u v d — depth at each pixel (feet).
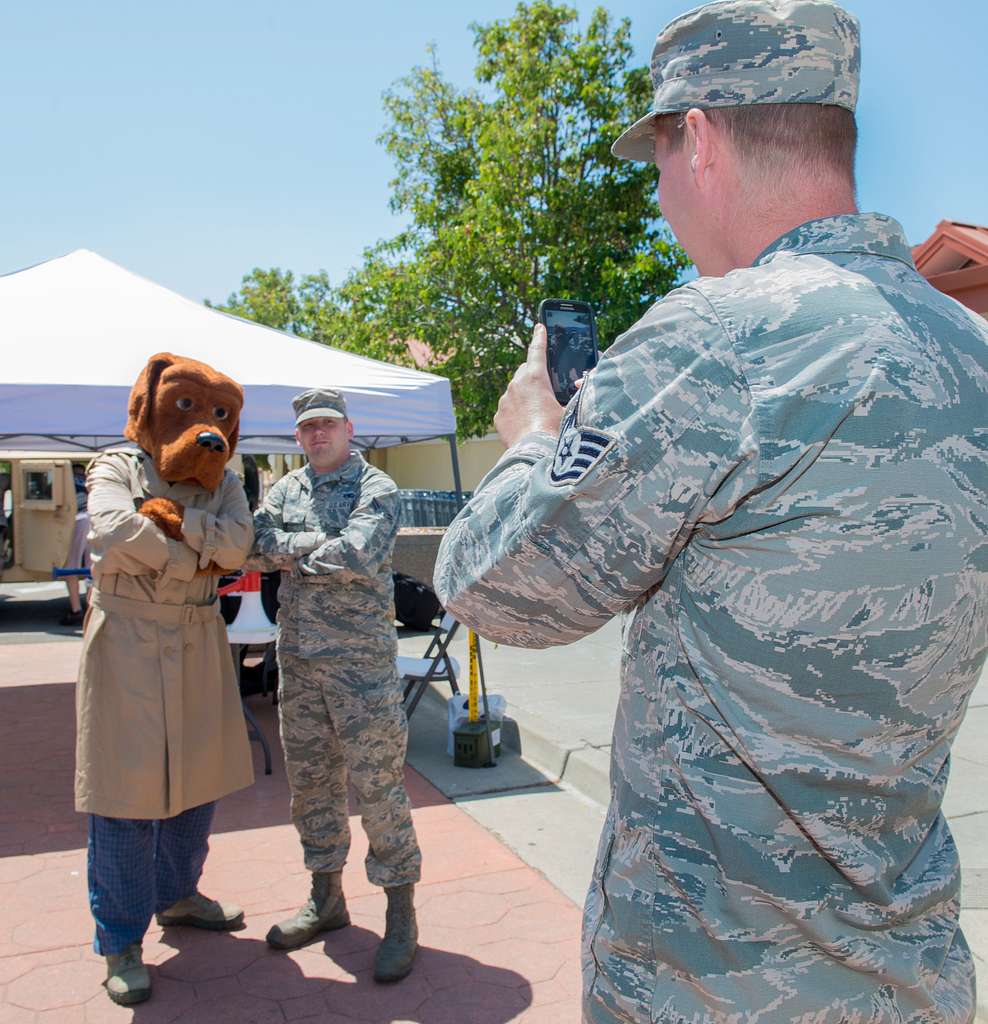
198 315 17.02
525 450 3.77
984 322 3.57
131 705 9.37
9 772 16.94
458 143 47.29
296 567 10.07
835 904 3.19
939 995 3.44
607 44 40.81
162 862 10.72
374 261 46.44
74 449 22.67
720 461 3.09
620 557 3.25
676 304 3.33
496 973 10.08
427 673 18.11
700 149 3.61
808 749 3.10
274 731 19.52
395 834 9.95
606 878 3.63
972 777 14.15
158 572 9.44
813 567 3.03
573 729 17.63
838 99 3.43
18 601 39.63
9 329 15.03
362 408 16.71
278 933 10.48
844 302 3.19
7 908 11.58
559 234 40.93
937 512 3.04
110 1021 9.18
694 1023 3.27
